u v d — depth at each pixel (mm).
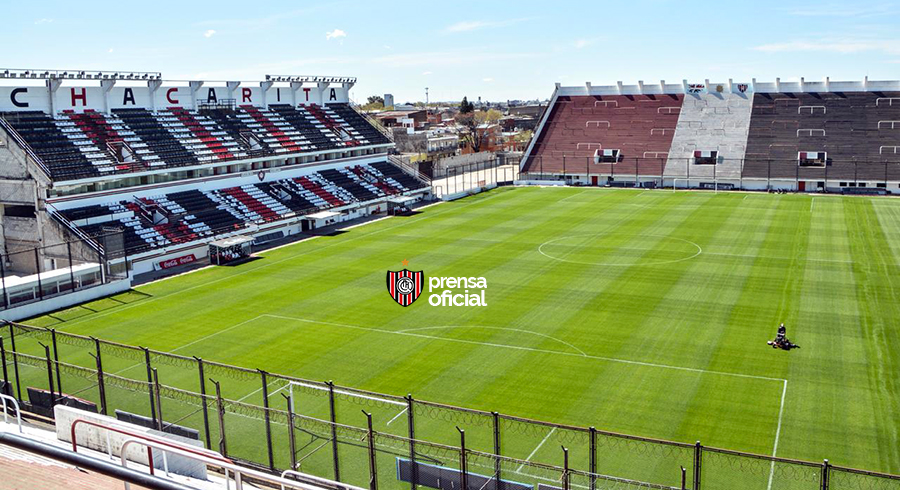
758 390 33531
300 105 104812
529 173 118375
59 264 61094
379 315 46906
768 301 47750
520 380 35500
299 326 45031
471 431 29812
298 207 81812
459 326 44219
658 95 128750
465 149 170500
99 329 45375
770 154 108000
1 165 63062
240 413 31578
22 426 24594
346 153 102062
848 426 29703
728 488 24859
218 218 72812
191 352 40531
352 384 35406
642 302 48250
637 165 113125
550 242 68875
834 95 116625
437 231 76938
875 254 60281
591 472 22297
